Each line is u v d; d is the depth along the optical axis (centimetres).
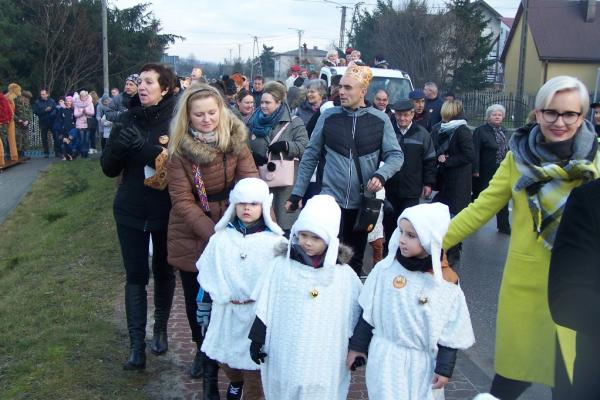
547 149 319
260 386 399
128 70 3494
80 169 1661
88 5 3384
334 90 852
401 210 717
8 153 1872
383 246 789
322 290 337
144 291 473
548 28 4359
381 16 4009
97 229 969
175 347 518
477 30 4097
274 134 664
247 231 390
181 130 414
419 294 320
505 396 349
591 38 4319
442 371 318
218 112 413
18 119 1902
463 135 757
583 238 232
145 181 448
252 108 785
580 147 314
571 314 229
